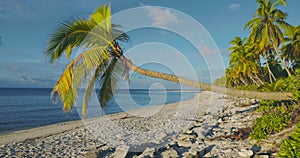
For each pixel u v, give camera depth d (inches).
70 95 251.4
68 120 1022.4
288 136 330.0
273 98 243.8
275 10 960.3
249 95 228.7
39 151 444.1
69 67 239.0
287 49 1101.7
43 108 1565.0
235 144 355.3
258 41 1061.1
